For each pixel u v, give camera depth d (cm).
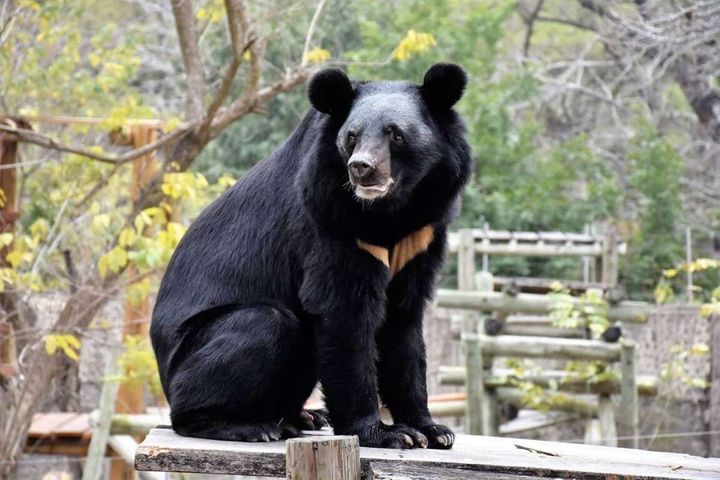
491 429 1666
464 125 724
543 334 1834
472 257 1773
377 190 633
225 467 617
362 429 666
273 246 707
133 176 1356
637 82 2980
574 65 2927
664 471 606
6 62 1433
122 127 1300
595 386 1616
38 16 1394
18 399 1297
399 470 590
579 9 3478
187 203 1412
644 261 2372
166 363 729
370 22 2277
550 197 2492
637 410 1602
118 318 1599
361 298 667
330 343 667
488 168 2475
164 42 2777
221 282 721
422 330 730
